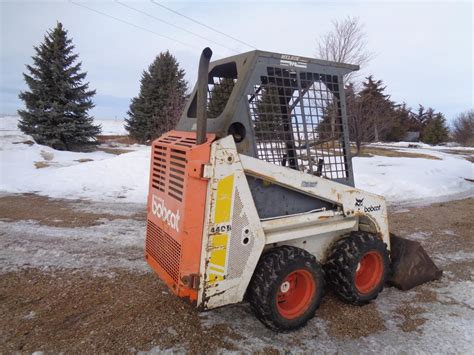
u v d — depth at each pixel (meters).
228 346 2.99
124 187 9.52
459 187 11.71
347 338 3.18
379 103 21.42
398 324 3.44
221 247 2.80
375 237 3.72
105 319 3.33
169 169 3.13
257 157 3.01
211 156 2.69
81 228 6.06
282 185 3.14
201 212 2.73
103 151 22.86
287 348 3.00
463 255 5.47
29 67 22.55
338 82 3.54
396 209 8.51
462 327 3.42
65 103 22.89
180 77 29.16
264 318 3.02
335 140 3.56
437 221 7.46
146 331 3.16
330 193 3.45
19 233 5.68
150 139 29.30
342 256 3.54
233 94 2.96
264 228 3.05
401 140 44.66
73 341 2.98
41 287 3.94
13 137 16.81
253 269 3.00
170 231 3.09
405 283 4.14
